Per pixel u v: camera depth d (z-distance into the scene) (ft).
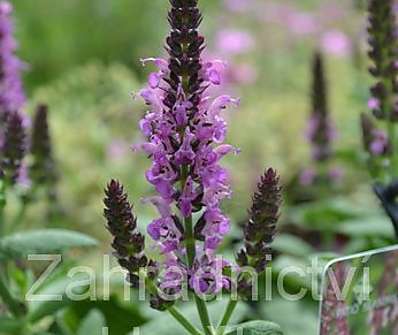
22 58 6.31
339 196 3.61
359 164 3.33
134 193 3.93
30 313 2.32
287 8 6.06
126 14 6.70
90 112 4.61
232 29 6.13
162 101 1.82
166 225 1.86
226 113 4.52
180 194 1.83
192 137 1.81
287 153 4.39
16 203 3.51
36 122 2.58
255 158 4.10
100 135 4.36
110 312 2.66
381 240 2.72
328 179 3.20
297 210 3.67
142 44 6.57
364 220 2.91
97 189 3.94
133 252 1.88
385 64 2.56
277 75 5.67
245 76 5.05
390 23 2.54
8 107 2.65
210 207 1.84
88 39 6.63
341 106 4.53
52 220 2.89
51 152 2.61
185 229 1.86
